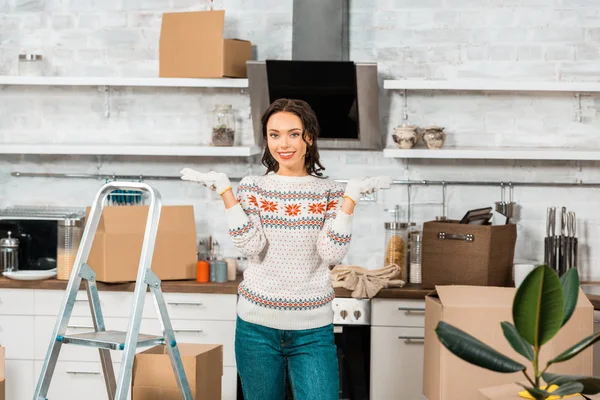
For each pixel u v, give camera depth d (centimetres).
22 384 475
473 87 481
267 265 313
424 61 513
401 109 517
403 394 461
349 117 491
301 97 486
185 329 469
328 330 318
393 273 474
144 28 523
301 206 313
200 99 527
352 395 466
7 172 536
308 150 325
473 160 518
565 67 510
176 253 478
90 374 472
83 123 532
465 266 452
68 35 526
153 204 336
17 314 475
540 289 171
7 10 527
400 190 520
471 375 288
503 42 511
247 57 501
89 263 474
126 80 491
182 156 529
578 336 286
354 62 470
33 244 510
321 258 313
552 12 509
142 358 342
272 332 312
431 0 511
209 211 529
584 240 516
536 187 516
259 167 528
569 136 512
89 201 532
